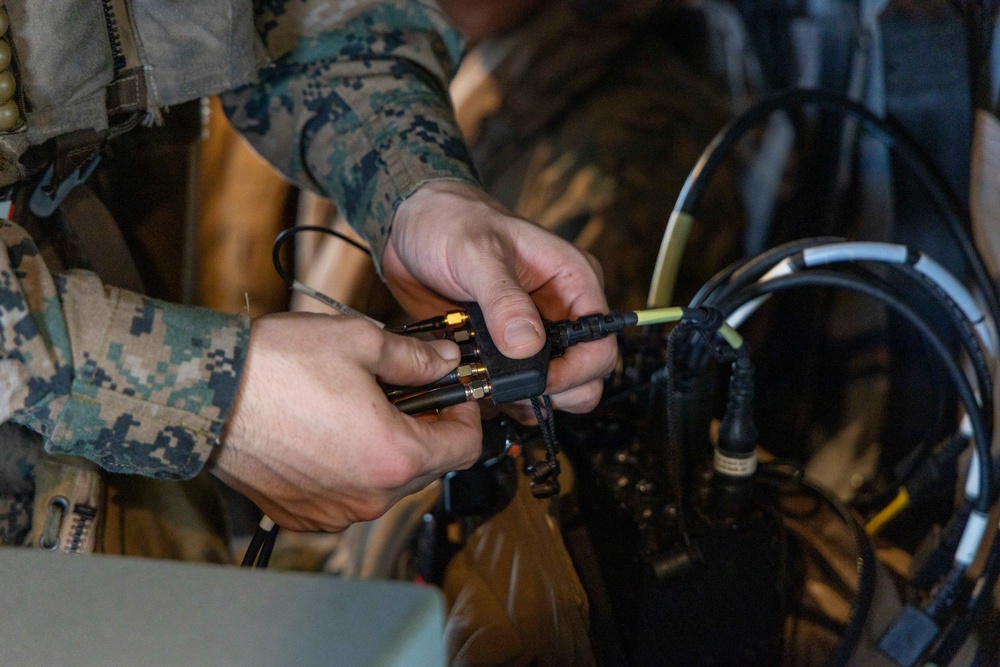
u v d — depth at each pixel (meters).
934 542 0.73
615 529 0.67
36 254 0.51
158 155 1.05
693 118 1.51
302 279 1.63
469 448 0.59
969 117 0.87
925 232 0.97
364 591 0.29
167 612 0.29
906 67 0.95
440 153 0.78
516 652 0.64
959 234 0.80
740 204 1.42
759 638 0.66
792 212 1.30
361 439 0.54
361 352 0.55
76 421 0.52
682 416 0.68
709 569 0.63
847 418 1.10
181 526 0.78
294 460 0.56
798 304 1.15
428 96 0.82
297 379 0.54
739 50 1.41
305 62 0.83
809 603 0.69
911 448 1.00
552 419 0.63
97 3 0.66
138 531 0.74
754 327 1.20
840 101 0.82
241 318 0.55
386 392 0.60
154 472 0.55
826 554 0.71
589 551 0.71
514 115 1.66
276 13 0.82
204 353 0.53
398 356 0.57
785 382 1.18
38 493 0.67
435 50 0.87
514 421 0.75
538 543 0.68
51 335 0.50
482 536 0.72
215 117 1.51
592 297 0.71
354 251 1.55
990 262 0.86
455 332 0.64
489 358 0.59
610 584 0.68
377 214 0.78
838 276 0.69
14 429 0.67
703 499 0.66
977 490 0.70
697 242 1.43
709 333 0.63
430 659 0.29
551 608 0.64
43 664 0.27
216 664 0.26
